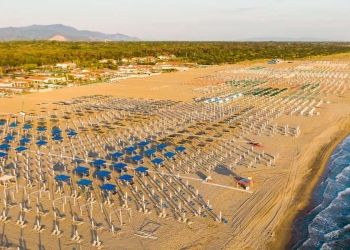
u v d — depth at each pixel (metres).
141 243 31.64
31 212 36.84
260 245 31.86
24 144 60.28
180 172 47.47
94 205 38.38
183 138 62.94
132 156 52.41
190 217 36.06
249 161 51.56
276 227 34.81
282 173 47.66
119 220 35.34
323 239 33.22
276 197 40.84
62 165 50.47
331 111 84.62
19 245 31.00
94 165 50.25
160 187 42.81
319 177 47.03
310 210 38.47
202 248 31.11
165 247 31.11
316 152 56.62
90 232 33.25
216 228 34.19
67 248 30.77
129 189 42.31
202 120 75.44
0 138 63.78
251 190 42.38
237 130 67.69
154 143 60.31
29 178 45.53
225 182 44.41
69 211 37.06
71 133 63.88
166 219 35.56
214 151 55.78
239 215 36.62
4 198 39.88
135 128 70.06
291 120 75.69
